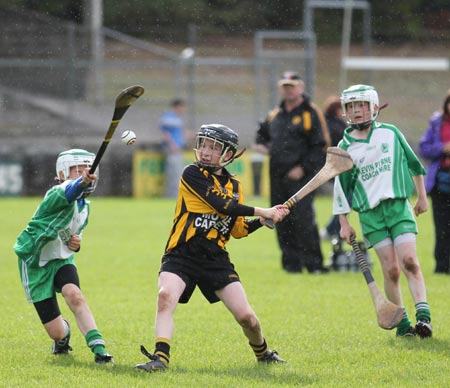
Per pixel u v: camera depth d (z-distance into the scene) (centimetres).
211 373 1759
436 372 1770
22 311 2498
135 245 4038
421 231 4641
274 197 3278
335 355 1931
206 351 1980
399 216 2119
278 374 1753
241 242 4294
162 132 6606
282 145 3219
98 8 8425
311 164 3206
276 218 1808
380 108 2181
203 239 1775
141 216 5309
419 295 2095
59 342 1930
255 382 1678
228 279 1778
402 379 1716
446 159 3120
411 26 10006
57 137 7338
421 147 3108
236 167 6569
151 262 3519
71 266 1886
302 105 3219
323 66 9712
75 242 1873
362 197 2144
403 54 9938
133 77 8544
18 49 8169
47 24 8319
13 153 6594
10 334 2181
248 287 2938
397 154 2133
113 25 9638
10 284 2984
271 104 7119
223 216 1794
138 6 9650
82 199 1878
